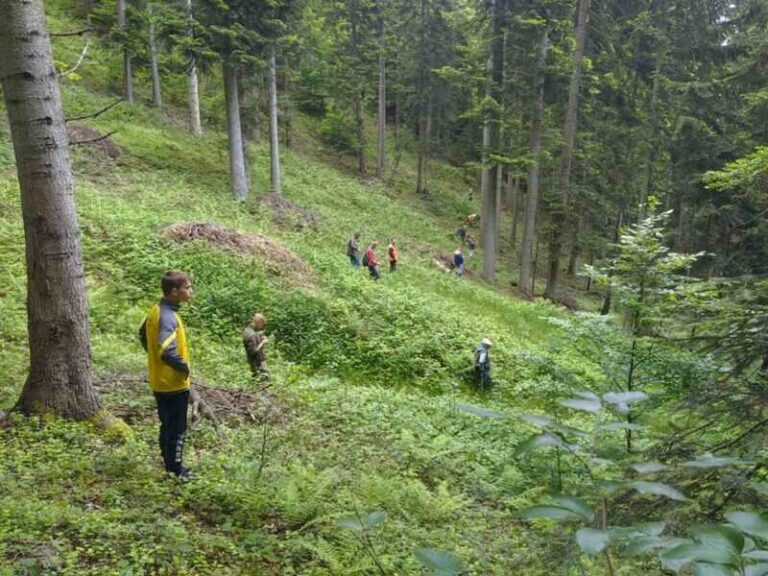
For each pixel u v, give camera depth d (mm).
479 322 19094
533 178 28891
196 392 7562
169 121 35469
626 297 6387
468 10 48594
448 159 56688
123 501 4789
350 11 46094
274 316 14016
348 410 9023
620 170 31984
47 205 5793
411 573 4285
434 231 38719
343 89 46562
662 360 5930
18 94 5539
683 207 25750
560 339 7445
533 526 5168
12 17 5391
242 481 5441
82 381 6199
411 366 13906
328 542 4695
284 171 37344
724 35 26047
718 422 3951
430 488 6902
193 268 14992
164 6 27781
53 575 3645
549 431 1787
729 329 4320
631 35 28844
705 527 1285
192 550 4215
